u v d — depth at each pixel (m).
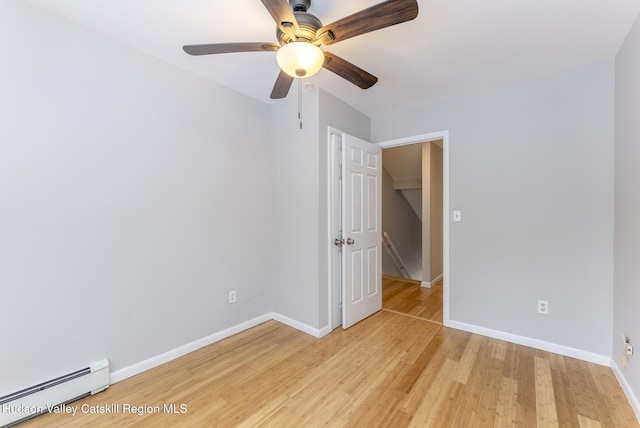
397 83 2.52
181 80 2.29
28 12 1.60
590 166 2.16
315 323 2.65
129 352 2.00
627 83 1.82
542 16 1.64
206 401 1.74
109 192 1.91
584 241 2.19
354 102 2.96
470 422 1.55
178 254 2.28
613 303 2.05
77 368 1.77
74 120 1.76
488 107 2.61
